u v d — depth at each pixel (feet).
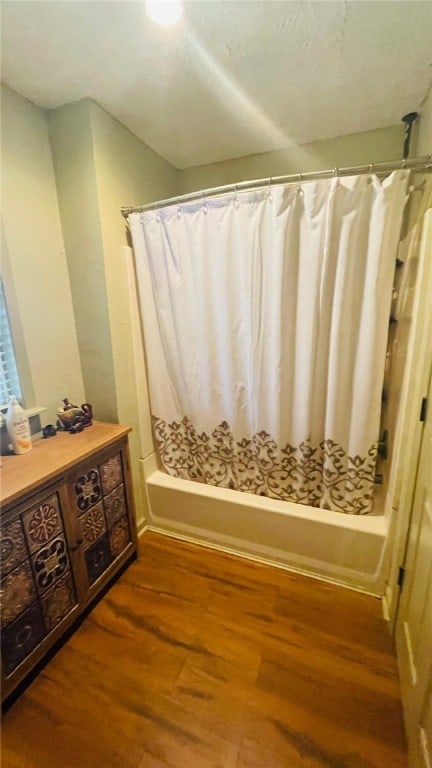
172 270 5.39
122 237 5.49
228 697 3.73
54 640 4.12
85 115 4.68
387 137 5.68
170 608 4.84
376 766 3.14
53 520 4.03
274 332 4.92
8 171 4.41
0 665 3.46
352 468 4.98
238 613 4.74
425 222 3.72
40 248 4.92
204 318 5.35
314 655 4.15
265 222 4.65
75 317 5.56
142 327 6.01
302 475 5.36
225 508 5.70
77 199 5.03
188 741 3.36
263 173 6.55
